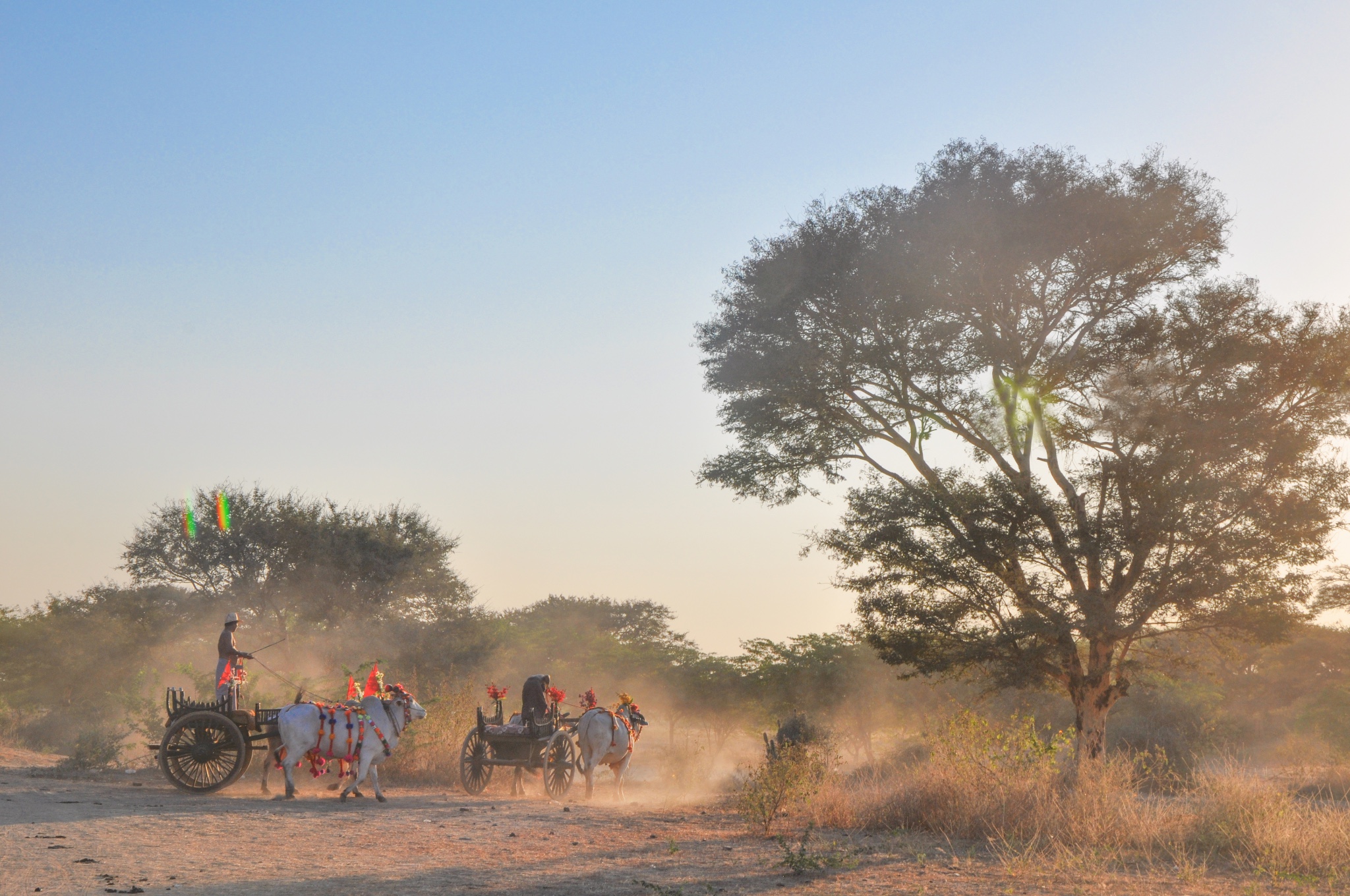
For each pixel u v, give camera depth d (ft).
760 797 46.80
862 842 42.73
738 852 39.19
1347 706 98.43
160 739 66.44
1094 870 35.29
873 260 77.25
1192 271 80.53
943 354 78.33
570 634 177.99
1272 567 70.28
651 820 49.16
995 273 76.18
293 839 37.86
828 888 31.53
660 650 168.45
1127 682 74.43
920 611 74.02
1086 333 80.07
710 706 145.07
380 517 145.07
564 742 63.26
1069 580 73.82
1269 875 35.63
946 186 77.77
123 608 133.39
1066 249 77.15
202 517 133.90
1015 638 71.36
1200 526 68.90
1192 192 77.87
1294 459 70.33
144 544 133.59
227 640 54.19
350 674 60.90
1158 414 71.87
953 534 75.20
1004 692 101.35
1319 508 68.08
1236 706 121.60
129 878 28.84
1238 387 71.87
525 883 30.99
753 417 85.05
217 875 30.12
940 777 48.11
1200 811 44.04
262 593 133.90
